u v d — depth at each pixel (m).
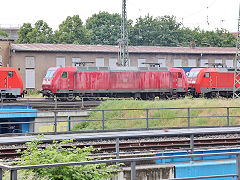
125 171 14.33
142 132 22.39
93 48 69.75
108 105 41.12
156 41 98.88
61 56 67.31
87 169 10.31
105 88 47.12
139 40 99.25
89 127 37.47
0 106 38.34
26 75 65.56
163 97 50.34
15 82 44.41
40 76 66.19
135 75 48.44
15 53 64.88
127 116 37.66
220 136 22.42
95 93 47.09
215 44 98.81
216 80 52.66
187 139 20.97
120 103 40.75
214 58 75.25
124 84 47.94
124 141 20.48
